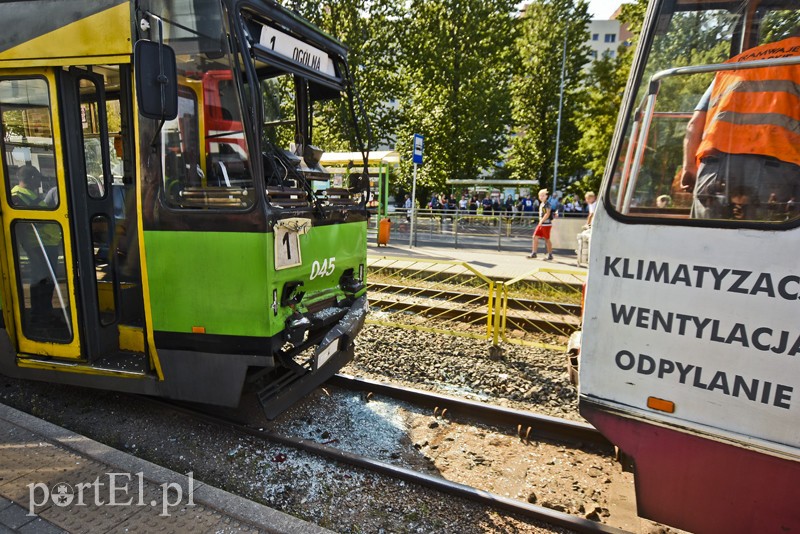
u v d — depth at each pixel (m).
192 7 3.04
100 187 3.91
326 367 4.24
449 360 5.54
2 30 3.41
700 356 2.10
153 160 3.18
